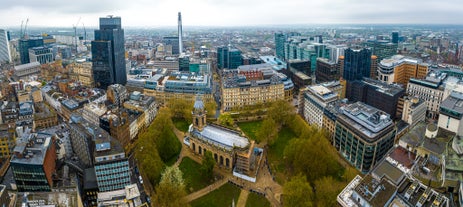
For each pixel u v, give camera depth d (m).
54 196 193.88
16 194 194.12
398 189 175.25
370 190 168.00
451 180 174.25
